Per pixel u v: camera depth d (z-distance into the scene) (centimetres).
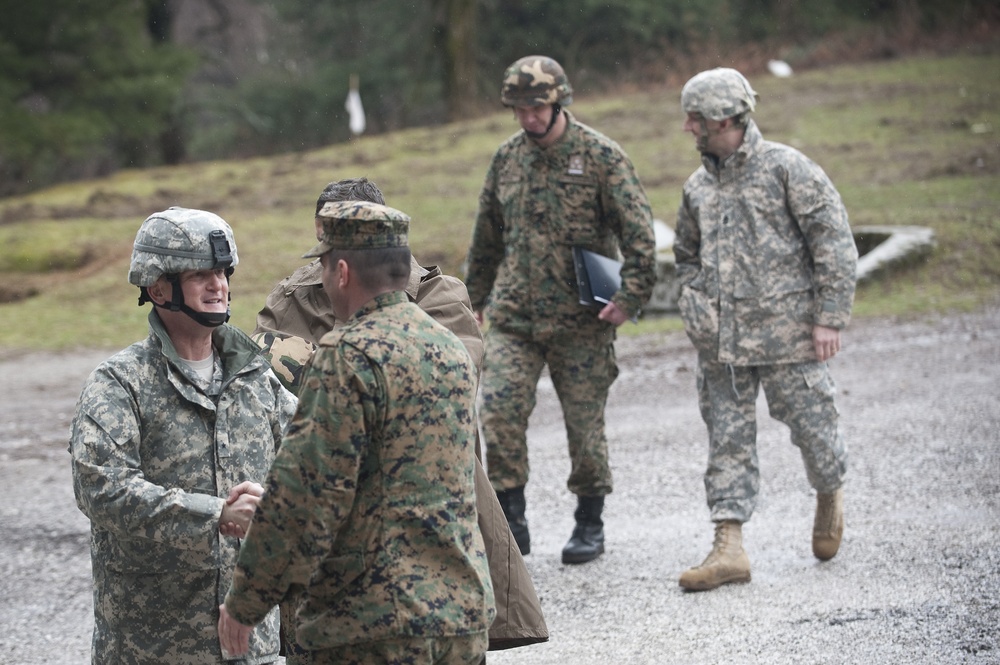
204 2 6612
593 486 937
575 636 788
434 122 5959
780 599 826
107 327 2139
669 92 4359
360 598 454
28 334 2100
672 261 1958
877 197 2525
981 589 811
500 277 948
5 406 1614
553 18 5497
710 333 884
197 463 517
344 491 448
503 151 955
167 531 487
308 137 5984
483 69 5594
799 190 862
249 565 456
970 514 976
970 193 2478
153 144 5678
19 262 2683
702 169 914
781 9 5194
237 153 5931
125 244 2783
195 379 518
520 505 923
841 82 4000
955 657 710
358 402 449
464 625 458
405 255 480
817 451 877
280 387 556
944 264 2016
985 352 1561
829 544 891
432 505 461
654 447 1264
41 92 4581
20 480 1265
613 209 922
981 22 4647
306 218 2970
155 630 509
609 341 948
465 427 474
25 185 4775
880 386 1433
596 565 927
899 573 855
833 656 725
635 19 5256
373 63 5909
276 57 6350
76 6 4434
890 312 1816
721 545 864
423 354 466
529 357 930
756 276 873
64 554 1032
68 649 826
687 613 813
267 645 530
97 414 496
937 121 3288
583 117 3909
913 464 1126
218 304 523
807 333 872
